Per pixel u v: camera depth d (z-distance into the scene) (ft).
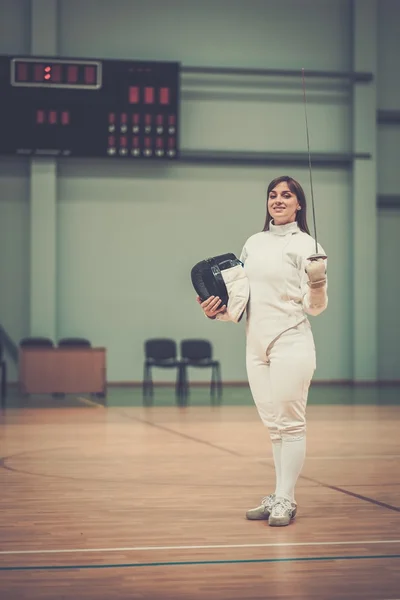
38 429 36.24
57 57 57.36
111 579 13.42
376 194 63.57
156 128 58.75
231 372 62.23
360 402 49.57
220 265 18.25
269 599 12.42
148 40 61.87
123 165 61.36
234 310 18.13
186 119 62.23
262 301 17.93
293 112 63.31
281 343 17.72
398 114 64.18
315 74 62.90
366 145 63.46
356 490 21.75
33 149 57.62
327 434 34.50
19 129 57.36
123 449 29.91
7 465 26.13
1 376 59.62
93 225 61.16
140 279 61.67
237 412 43.93
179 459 27.45
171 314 61.98
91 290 61.21
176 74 58.75
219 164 62.39
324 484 22.67
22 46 60.34
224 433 34.78
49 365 52.34
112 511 19.03
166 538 16.30
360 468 25.57
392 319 64.69
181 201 62.03
